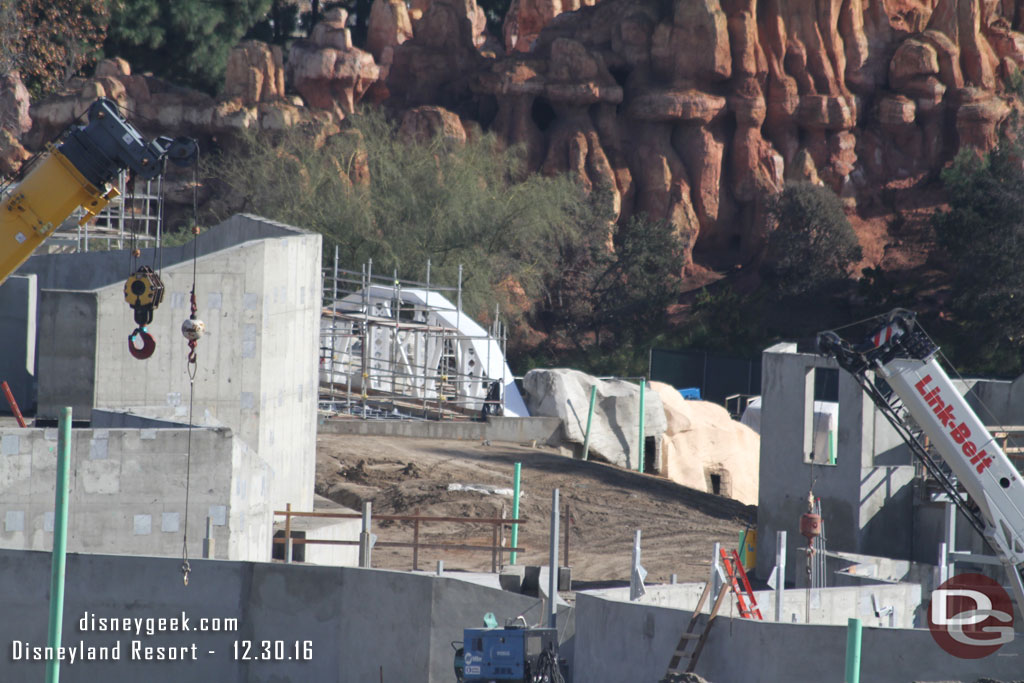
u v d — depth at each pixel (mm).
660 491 157875
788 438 132125
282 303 122312
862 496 126000
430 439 174500
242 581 75812
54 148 80562
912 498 127688
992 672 61844
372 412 184250
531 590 92938
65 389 114188
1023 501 77812
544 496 147125
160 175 82375
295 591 75500
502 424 181750
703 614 66438
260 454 118750
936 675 62156
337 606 75375
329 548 113062
